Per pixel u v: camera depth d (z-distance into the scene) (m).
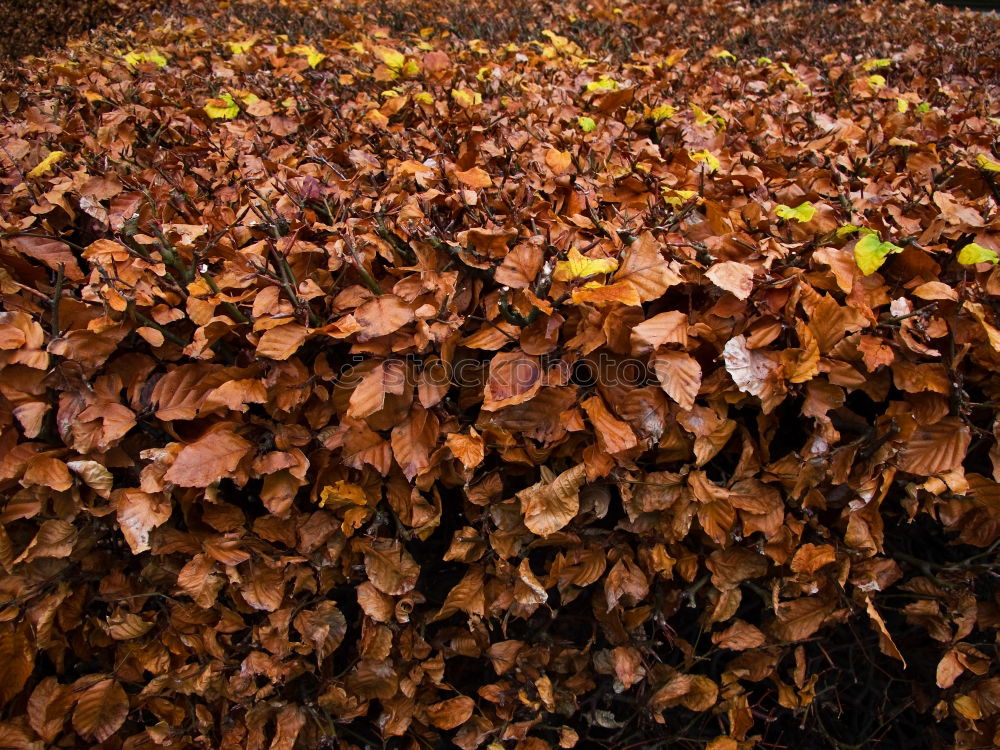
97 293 1.66
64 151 2.41
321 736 1.92
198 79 3.24
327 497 1.68
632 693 2.16
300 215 1.87
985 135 2.51
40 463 1.62
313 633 1.81
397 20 4.76
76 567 1.84
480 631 1.93
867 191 2.19
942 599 1.90
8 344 1.57
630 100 2.62
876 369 1.66
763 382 1.60
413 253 1.79
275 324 1.58
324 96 2.99
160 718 1.91
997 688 1.95
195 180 2.24
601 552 1.84
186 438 1.76
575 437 1.74
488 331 1.68
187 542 1.79
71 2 6.67
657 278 1.54
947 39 3.99
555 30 4.37
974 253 1.63
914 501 1.76
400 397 1.68
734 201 2.08
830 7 5.00
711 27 4.54
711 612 1.91
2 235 1.80
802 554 1.74
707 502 1.69
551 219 1.91
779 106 2.92
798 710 2.07
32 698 1.82
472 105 2.67
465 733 1.98
